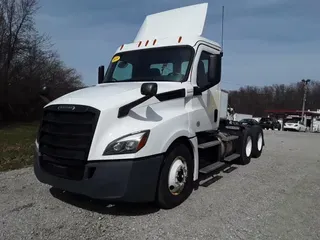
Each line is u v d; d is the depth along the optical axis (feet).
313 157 31.27
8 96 86.84
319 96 273.33
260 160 28.07
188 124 16.12
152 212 14.02
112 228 12.32
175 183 14.51
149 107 14.06
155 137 13.20
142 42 19.36
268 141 49.75
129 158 12.35
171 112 15.11
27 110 93.81
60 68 107.45
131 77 18.20
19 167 23.24
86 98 13.71
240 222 13.14
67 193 16.40
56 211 13.93
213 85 19.01
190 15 19.58
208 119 18.83
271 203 15.65
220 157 20.68
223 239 11.55
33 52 93.09
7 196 15.92
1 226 12.25
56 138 13.56
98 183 12.20
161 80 17.13
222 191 17.48
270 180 20.42
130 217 13.43
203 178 20.36
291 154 33.01
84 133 12.73
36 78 93.30
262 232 12.21
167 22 20.25
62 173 13.20
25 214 13.51
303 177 21.59
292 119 208.85
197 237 11.68
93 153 12.39
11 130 65.26
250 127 27.55
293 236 11.93
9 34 86.17
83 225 12.53
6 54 85.46
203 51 18.28
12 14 86.43
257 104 274.16
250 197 16.52
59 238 11.37
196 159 16.35
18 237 11.37
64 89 103.81
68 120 13.25
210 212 14.19
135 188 12.41
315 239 11.71
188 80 16.84
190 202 15.44
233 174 21.86
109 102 13.16
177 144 14.94
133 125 13.00
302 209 14.89
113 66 19.48
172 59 17.60
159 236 11.70
